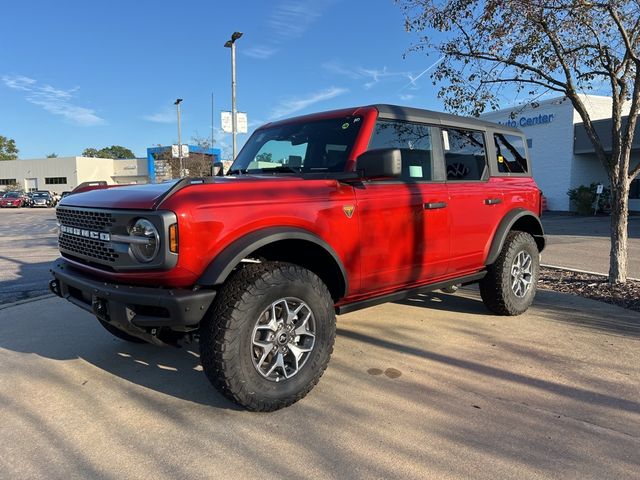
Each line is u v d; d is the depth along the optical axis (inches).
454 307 229.5
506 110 1144.8
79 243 140.6
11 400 136.2
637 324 202.5
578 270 326.0
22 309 233.8
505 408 129.8
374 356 167.2
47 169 2906.0
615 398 135.6
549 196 1070.4
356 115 159.2
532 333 191.2
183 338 135.7
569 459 106.5
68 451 110.3
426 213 166.6
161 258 112.0
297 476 100.7
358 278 147.9
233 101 757.9
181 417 126.0
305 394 132.4
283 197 129.7
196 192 117.3
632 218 866.8
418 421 123.0
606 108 1016.9
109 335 193.5
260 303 120.8
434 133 178.4
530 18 237.8
